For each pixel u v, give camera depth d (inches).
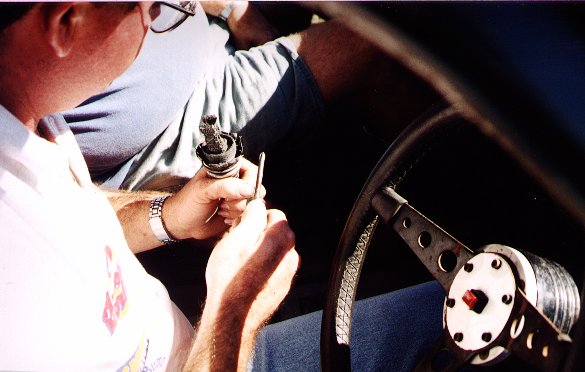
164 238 61.5
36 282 30.6
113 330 37.2
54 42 30.5
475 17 41.7
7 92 32.0
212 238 74.3
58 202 34.3
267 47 75.3
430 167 72.6
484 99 37.8
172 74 64.9
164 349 46.9
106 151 64.1
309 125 76.7
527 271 34.4
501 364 46.8
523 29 41.0
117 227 45.6
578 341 29.0
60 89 33.7
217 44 80.1
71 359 32.4
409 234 43.3
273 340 56.9
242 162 57.0
